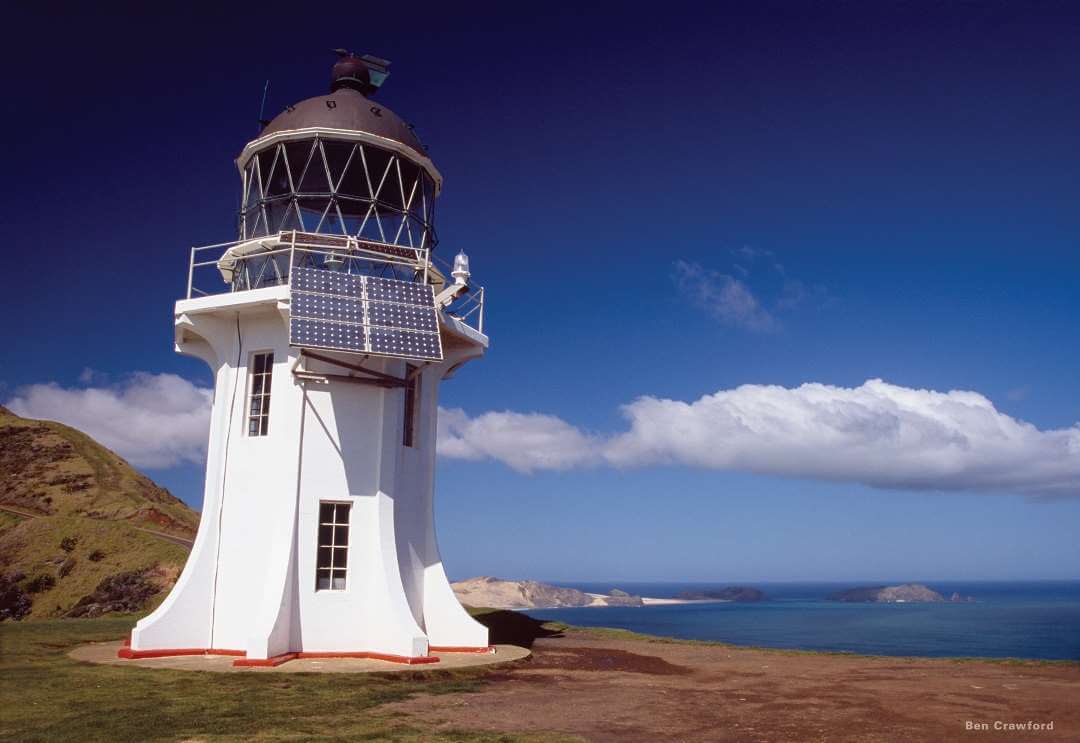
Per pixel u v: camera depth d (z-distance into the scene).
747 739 12.94
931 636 119.25
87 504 76.19
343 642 21.47
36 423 93.00
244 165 25.09
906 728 13.86
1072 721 14.55
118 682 16.88
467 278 24.73
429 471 25.14
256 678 17.86
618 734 13.20
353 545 22.11
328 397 22.50
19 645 22.34
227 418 22.97
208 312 23.02
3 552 61.12
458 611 23.92
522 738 12.64
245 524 22.05
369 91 26.97
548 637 31.50
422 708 15.11
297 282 20.86
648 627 153.62
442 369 26.23
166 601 21.45
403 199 24.55
